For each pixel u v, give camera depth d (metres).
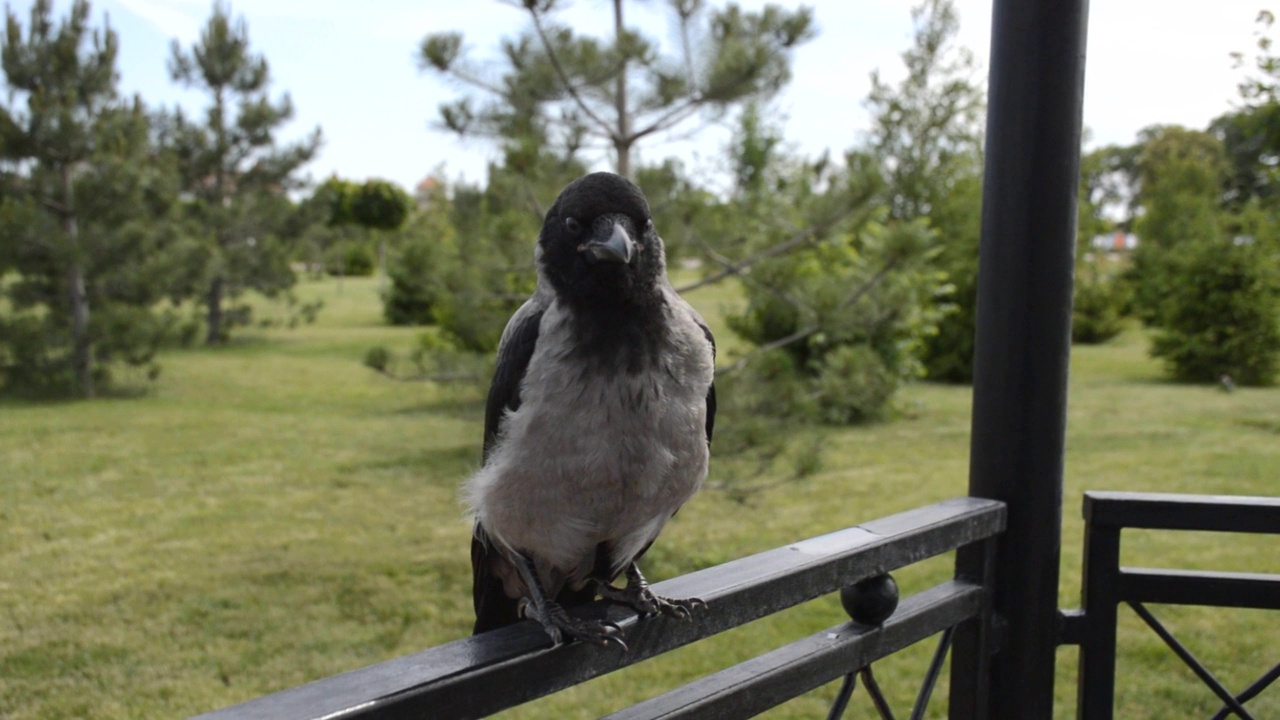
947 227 19.39
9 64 15.38
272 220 25.34
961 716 2.64
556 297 2.37
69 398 15.77
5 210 14.84
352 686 1.49
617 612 2.00
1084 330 25.09
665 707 1.88
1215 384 17.66
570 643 1.80
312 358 21.66
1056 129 2.50
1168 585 2.57
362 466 10.75
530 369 2.33
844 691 2.22
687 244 7.26
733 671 2.02
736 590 1.96
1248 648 5.53
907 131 24.50
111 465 10.77
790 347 13.52
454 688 1.58
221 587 6.86
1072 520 8.34
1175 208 28.61
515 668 1.69
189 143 24.56
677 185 7.23
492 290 8.22
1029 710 2.65
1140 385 17.55
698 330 2.46
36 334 15.72
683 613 1.92
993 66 2.57
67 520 8.56
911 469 10.65
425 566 7.32
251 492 9.59
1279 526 2.46
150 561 7.43
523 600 2.53
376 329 28.25
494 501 2.40
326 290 46.00
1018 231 2.54
